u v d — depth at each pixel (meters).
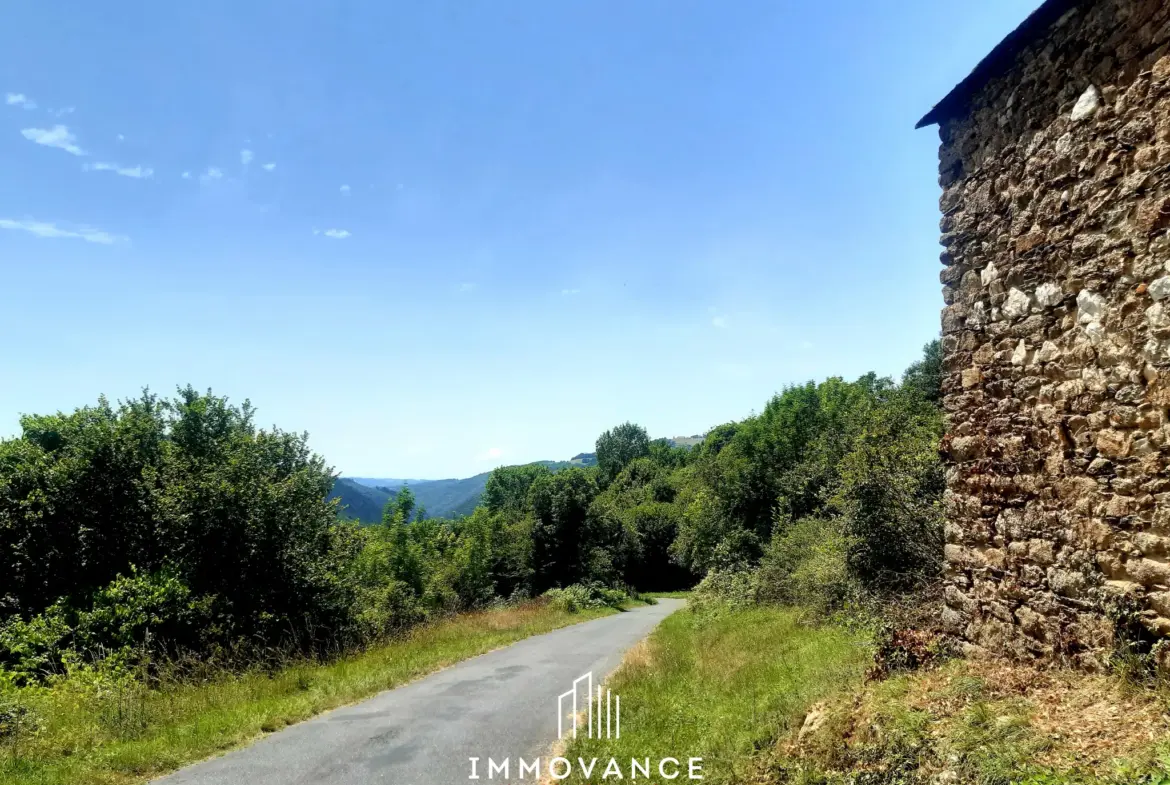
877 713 4.79
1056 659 4.64
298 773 5.97
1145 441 4.07
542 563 36.25
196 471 14.52
